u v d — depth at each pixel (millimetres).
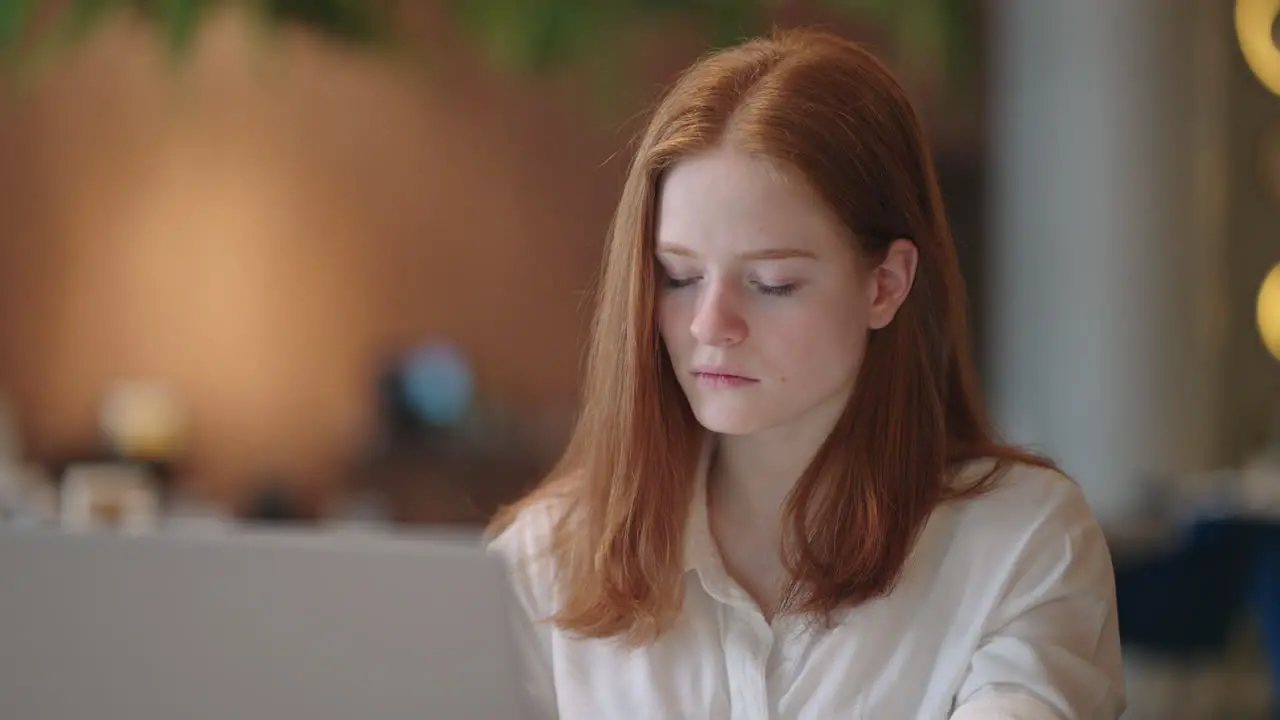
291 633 1192
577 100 9992
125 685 1188
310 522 8656
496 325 10516
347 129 10336
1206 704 7406
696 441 1698
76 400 10016
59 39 5742
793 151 1487
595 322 1737
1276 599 5492
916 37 6328
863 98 1577
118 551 1194
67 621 1192
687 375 1582
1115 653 1644
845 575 1608
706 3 5688
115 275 10055
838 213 1516
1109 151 8625
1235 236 8688
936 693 1600
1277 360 8719
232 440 10211
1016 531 1625
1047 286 9055
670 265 1564
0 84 9688
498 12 5805
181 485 10008
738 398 1541
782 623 1645
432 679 1194
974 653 1598
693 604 1681
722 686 1652
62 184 9977
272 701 1190
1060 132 8922
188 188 10141
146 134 10070
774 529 1690
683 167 1536
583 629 1674
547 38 5762
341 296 10359
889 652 1615
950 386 1746
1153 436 8516
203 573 1194
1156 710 7406
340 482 10219
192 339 10172
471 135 10453
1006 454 1712
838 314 1535
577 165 10539
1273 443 8602
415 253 10445
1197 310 8555
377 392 10172
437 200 10445
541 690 1750
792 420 1637
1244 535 5504
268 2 5582
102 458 9602
